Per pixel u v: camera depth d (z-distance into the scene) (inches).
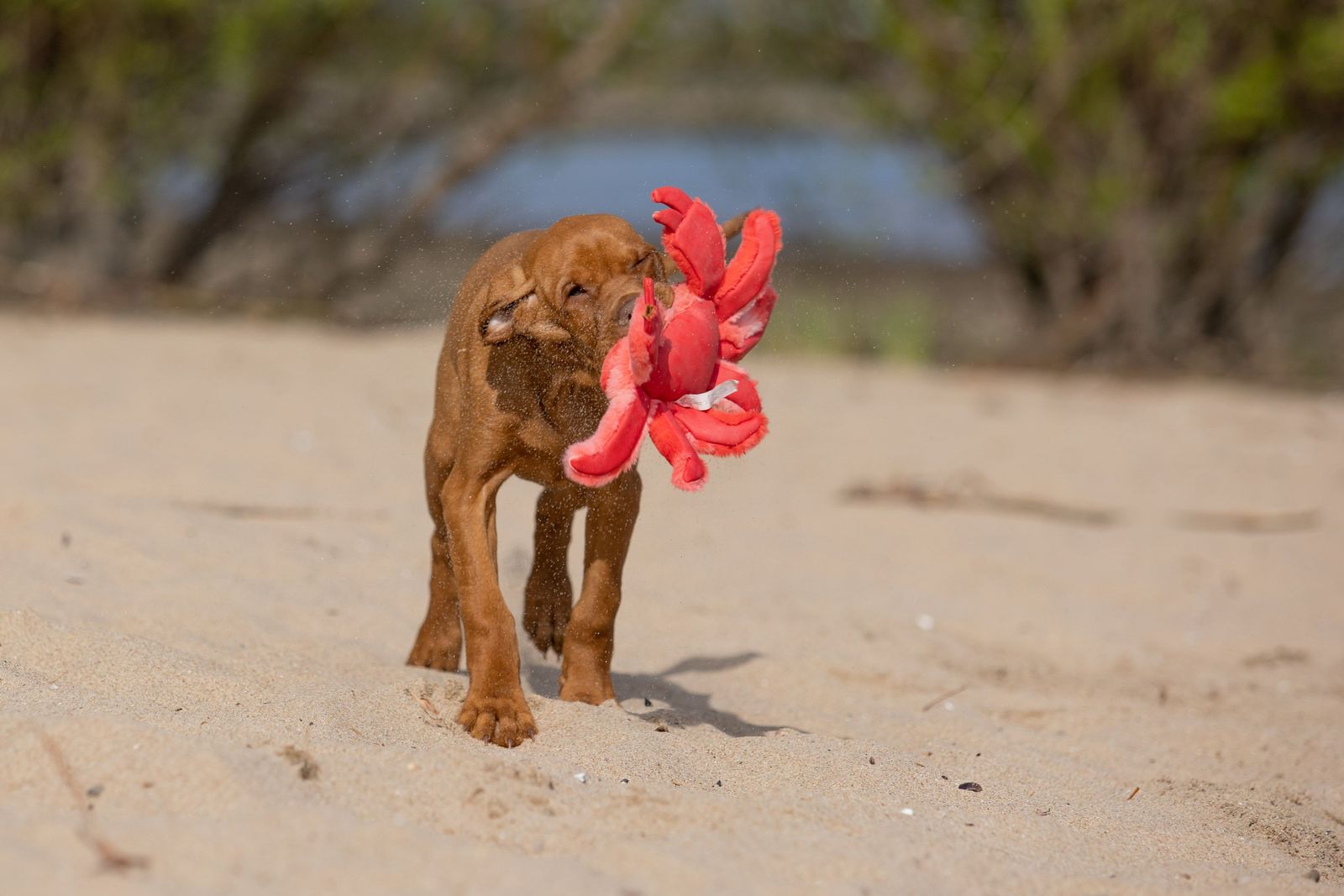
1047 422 663.1
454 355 258.7
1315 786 276.2
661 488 493.7
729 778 227.9
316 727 225.1
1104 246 845.2
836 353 878.4
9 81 839.1
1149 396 759.7
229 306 860.6
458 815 194.1
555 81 913.5
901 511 499.8
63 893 158.1
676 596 374.9
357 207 911.7
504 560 369.4
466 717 237.1
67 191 872.9
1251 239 844.6
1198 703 329.4
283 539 381.1
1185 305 857.5
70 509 377.1
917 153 902.4
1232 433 651.5
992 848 208.7
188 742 198.8
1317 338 900.0
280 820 179.8
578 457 217.6
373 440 519.2
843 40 891.4
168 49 853.8
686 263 229.9
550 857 182.4
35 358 637.9
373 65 909.2
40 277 836.6
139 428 505.4
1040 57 810.8
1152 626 390.9
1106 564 449.1
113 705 227.9
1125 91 821.9
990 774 256.8
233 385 603.5
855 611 375.6
